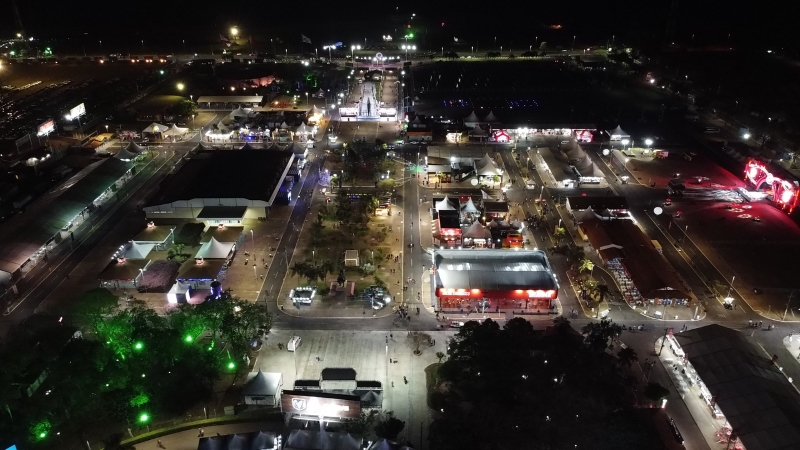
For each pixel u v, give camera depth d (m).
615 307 126.62
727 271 140.62
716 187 187.75
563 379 101.38
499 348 102.94
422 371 107.75
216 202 163.00
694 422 95.69
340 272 138.38
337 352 112.62
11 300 127.62
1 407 92.38
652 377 105.50
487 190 185.62
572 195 182.12
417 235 158.38
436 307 125.75
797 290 133.38
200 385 99.06
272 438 88.81
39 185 182.12
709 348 105.12
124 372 98.06
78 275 137.62
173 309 123.06
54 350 103.69
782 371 105.31
